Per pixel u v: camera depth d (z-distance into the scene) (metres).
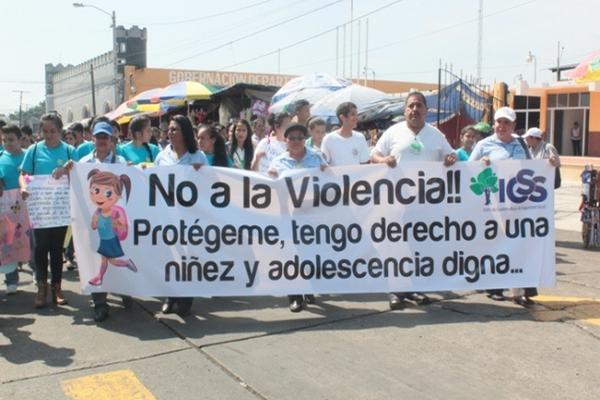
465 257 5.89
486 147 6.09
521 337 5.09
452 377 4.31
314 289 5.78
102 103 45.97
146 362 4.61
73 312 5.94
